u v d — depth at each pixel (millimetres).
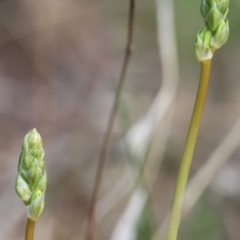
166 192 731
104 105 910
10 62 995
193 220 610
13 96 918
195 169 784
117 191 585
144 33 1177
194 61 1079
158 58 1100
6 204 674
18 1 1009
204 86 371
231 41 1066
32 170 359
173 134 824
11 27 999
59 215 680
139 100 841
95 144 781
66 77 1002
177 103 946
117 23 1217
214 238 606
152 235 505
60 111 879
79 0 1164
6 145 820
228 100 971
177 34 1085
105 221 661
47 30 888
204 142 843
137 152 541
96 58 1100
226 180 686
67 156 763
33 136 359
